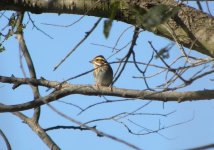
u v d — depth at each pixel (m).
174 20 9.96
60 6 10.29
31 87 12.64
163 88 8.48
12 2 10.33
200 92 10.12
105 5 10.11
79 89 10.74
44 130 13.25
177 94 10.25
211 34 9.76
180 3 9.66
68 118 6.37
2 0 10.29
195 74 7.98
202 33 9.80
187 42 9.88
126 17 10.15
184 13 9.80
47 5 10.32
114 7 9.06
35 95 12.55
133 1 9.95
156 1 9.89
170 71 8.42
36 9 10.40
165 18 7.94
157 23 7.94
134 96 10.55
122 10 10.09
